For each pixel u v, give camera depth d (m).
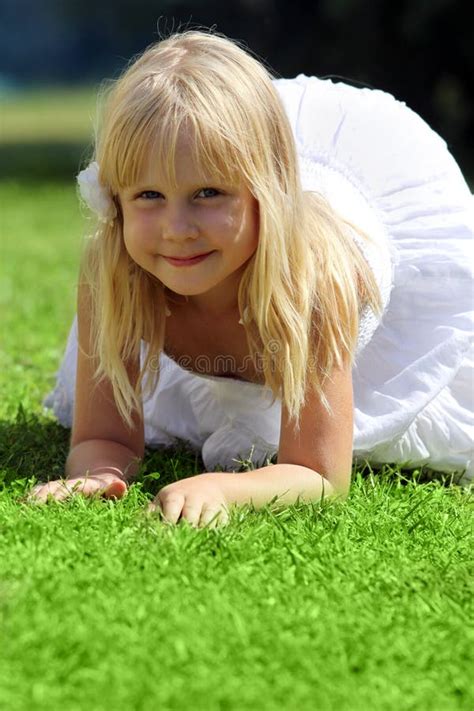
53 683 2.01
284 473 3.00
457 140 19.08
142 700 1.95
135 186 2.86
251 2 19.22
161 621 2.22
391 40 18.30
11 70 58.44
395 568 2.60
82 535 2.68
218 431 3.45
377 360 3.43
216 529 2.74
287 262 2.94
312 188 3.49
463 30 17.33
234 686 2.00
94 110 3.24
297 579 2.49
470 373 3.55
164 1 21.45
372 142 3.75
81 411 3.32
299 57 19.41
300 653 2.13
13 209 13.80
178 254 2.86
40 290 7.39
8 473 3.23
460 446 3.50
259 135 2.87
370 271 3.23
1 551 2.55
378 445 3.38
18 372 4.89
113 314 3.14
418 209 3.62
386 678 2.09
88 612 2.24
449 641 2.25
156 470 3.41
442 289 3.47
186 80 2.84
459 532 2.91
